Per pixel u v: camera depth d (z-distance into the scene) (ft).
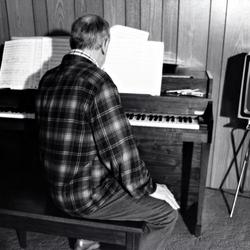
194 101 6.09
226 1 6.96
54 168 4.22
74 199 4.28
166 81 6.57
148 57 6.24
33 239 6.36
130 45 6.28
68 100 4.01
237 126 7.72
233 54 7.29
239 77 7.38
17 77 6.66
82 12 7.61
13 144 7.39
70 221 4.61
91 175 4.37
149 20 7.42
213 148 8.07
